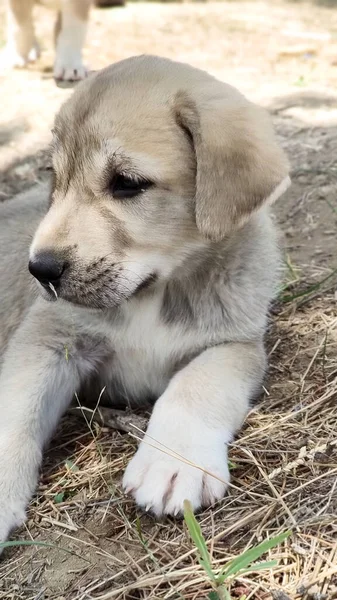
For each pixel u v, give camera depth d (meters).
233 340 0.50
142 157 0.43
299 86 0.98
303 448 0.43
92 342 0.50
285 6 1.63
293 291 0.60
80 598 0.37
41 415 0.47
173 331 0.49
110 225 0.44
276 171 0.44
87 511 0.43
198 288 0.48
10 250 0.58
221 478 0.42
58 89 0.97
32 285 0.54
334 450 0.43
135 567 0.38
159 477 0.41
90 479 0.45
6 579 0.40
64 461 0.47
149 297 0.48
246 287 0.50
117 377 0.52
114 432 0.48
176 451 0.42
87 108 0.45
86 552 0.40
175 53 1.18
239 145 0.43
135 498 0.41
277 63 1.12
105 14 1.48
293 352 0.53
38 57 1.10
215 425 0.44
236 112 0.44
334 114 0.88
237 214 0.43
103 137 0.44
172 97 0.45
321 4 1.66
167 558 0.39
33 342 0.49
